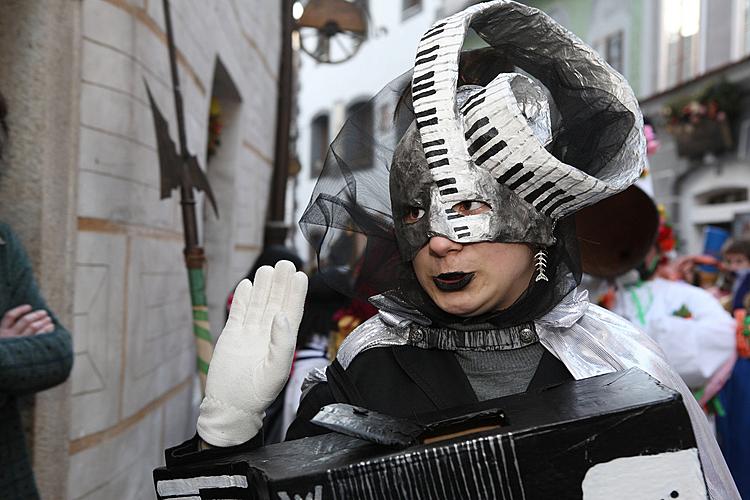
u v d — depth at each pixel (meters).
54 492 2.06
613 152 1.27
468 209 1.18
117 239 2.50
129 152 2.59
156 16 2.81
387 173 1.38
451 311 1.23
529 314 1.28
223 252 4.77
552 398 1.01
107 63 2.40
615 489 0.89
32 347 1.61
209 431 1.12
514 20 1.29
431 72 1.16
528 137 1.12
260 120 5.68
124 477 2.62
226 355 1.15
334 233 1.45
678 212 11.26
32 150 2.04
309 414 1.32
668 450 0.89
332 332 2.81
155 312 2.97
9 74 2.03
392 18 14.02
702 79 10.33
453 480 0.90
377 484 0.91
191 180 2.67
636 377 1.03
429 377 1.29
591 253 2.03
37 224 2.03
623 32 12.12
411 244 1.22
